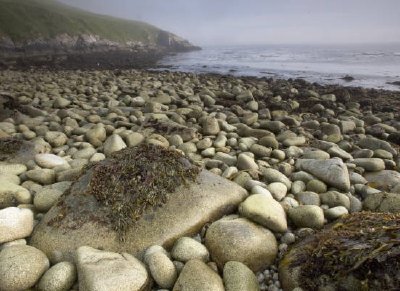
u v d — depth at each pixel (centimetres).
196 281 109
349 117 353
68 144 253
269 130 296
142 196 143
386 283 99
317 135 291
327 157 221
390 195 158
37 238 133
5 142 216
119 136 235
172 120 302
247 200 145
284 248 133
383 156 233
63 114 321
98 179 148
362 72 964
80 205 142
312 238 129
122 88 524
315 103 436
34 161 201
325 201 168
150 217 139
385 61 1418
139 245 131
